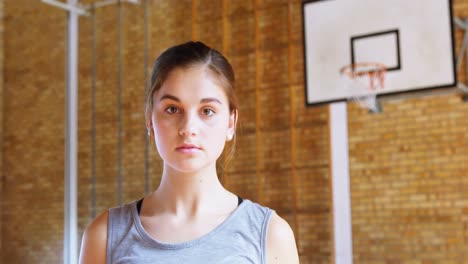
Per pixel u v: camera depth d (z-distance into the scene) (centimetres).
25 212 730
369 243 584
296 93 638
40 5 754
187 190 99
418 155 575
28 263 719
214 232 96
